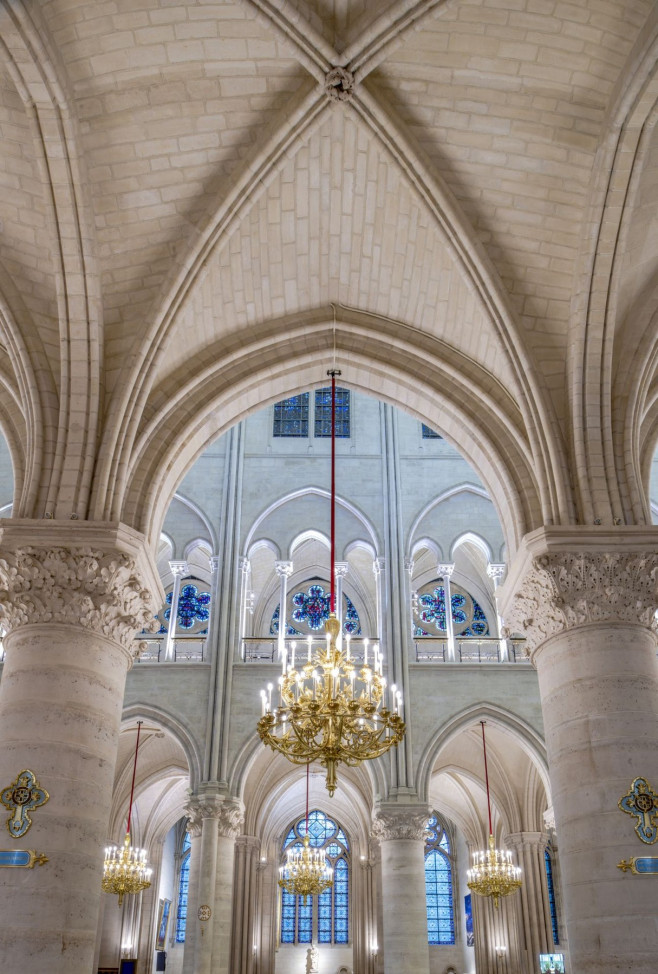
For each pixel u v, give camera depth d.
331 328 15.64
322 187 13.81
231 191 12.93
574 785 11.32
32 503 12.41
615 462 13.09
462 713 23.42
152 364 13.38
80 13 10.83
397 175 13.46
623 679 11.59
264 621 30.25
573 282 13.31
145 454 14.07
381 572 25.72
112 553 12.01
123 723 23.36
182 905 33.69
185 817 34.94
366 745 11.47
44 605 11.69
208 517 26.34
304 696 11.66
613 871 10.55
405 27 11.16
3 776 10.70
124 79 11.73
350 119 12.73
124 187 12.84
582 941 10.57
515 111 12.33
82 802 10.84
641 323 13.57
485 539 26.70
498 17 11.25
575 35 11.34
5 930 9.89
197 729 23.20
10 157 12.25
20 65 10.73
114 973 24.73
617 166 12.08
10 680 11.41
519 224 13.39
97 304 13.05
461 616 30.30
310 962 30.06
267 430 27.94
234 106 12.41
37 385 13.03
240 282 14.64
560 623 12.20
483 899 29.14
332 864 33.78
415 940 20.69
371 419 28.27
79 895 10.40
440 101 12.40
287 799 33.06
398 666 23.98
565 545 12.29
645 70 10.98
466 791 30.36
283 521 26.84
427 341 15.59
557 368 13.68
